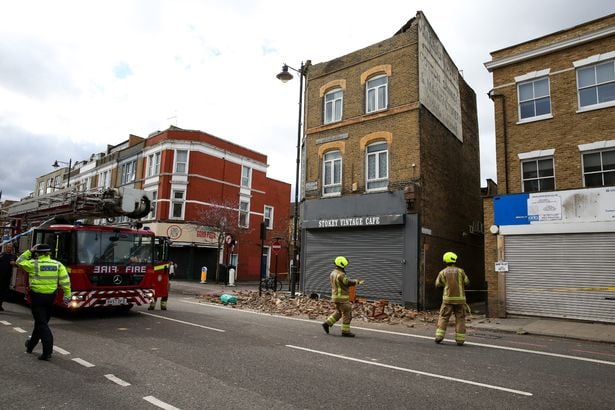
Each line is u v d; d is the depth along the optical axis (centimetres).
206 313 1298
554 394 535
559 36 1412
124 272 1124
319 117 1977
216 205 3303
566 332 1066
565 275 1291
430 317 1337
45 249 686
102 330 922
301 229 1956
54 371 590
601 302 1221
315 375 598
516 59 1486
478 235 2167
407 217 1602
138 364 635
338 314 973
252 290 2309
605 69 1331
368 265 1692
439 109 1858
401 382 573
